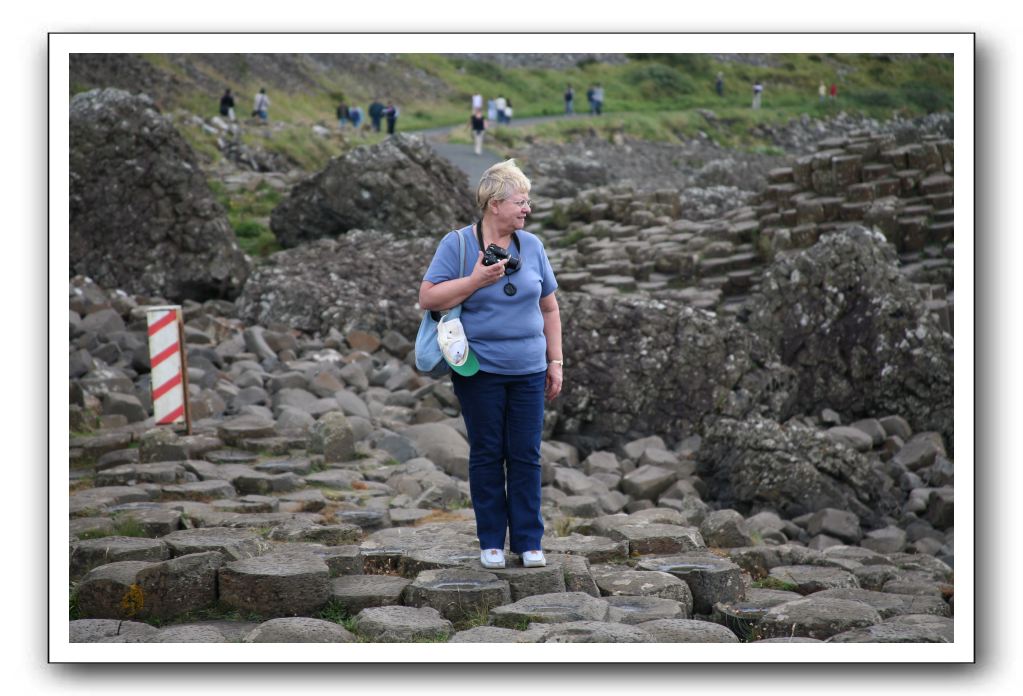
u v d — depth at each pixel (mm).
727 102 55500
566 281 14695
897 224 14406
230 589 4289
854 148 15984
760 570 5621
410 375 11547
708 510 7305
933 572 6020
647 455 9773
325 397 10492
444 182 18688
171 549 4836
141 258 15164
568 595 4324
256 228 19688
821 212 15250
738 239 15719
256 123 32188
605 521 6223
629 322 10922
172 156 15508
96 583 4254
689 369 10688
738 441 9016
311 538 5555
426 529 5910
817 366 11719
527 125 44062
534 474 4586
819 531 8070
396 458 8500
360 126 38250
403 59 51438
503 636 3871
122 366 11133
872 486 8820
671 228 18016
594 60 60375
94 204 15148
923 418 11367
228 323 13688
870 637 4051
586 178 31875
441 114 46781
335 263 15094
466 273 4441
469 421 4527
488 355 4418
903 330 11492
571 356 10844
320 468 7852
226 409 9867
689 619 4379
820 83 57562
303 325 13672
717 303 13789
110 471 6922
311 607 4273
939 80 53219
